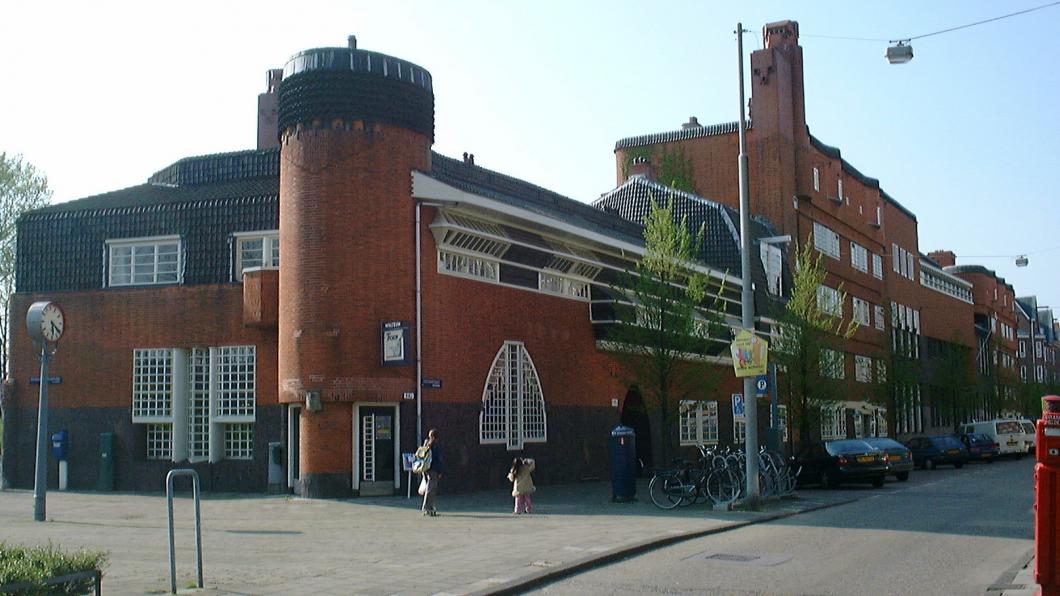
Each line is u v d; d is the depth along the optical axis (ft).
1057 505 33.14
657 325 90.79
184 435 90.94
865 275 193.16
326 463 77.51
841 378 128.16
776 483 75.61
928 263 242.58
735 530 56.59
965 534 52.85
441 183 82.48
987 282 286.66
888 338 191.01
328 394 76.95
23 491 91.71
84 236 95.66
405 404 79.92
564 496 82.94
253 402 88.94
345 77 79.05
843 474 95.14
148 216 94.02
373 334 78.02
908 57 69.62
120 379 92.73
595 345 107.86
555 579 39.47
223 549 48.16
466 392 86.38
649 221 96.94
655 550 47.70
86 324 94.22
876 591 36.04
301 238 78.64
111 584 36.83
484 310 89.86
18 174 137.49
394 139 80.38
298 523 61.21
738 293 134.00
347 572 40.16
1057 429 33.35
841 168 183.32
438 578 38.47
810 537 52.37
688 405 103.35
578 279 105.19
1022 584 37.19
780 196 157.28
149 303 92.68
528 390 95.66
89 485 92.27
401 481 79.10
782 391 121.39
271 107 122.83
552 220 95.30
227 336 90.22
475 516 65.31
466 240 86.89
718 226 141.18
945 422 236.43
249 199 91.61
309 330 77.71
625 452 76.33
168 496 35.32
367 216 78.48
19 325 96.32
